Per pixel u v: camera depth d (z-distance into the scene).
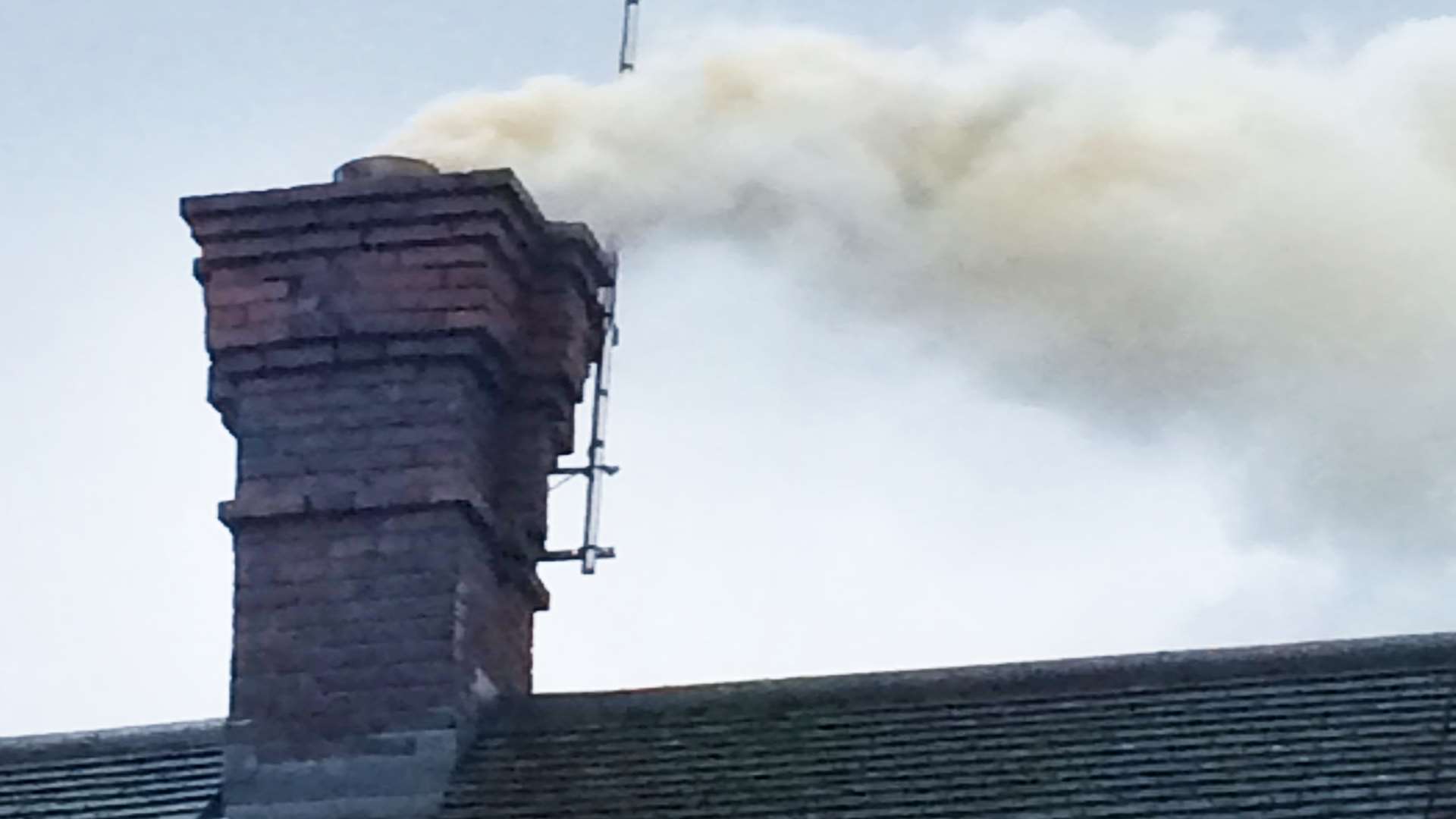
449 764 16.45
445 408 16.91
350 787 16.42
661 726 16.73
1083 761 16.03
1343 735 15.91
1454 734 15.77
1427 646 16.41
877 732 16.48
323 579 16.75
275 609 16.73
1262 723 16.09
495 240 17.09
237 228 17.20
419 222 17.11
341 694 16.58
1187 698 16.36
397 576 16.70
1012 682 16.64
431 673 16.55
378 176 17.62
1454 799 15.34
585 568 17.66
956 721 16.45
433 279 17.05
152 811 16.95
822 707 16.70
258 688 16.64
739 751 16.48
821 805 15.99
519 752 16.64
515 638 17.39
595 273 17.89
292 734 16.53
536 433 17.48
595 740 16.67
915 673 16.78
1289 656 16.48
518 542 17.20
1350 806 15.41
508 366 17.36
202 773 17.22
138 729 17.59
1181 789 15.71
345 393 17.00
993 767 16.06
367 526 16.80
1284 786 15.62
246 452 16.95
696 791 16.25
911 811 15.84
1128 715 16.30
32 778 17.41
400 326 16.97
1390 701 16.11
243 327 17.09
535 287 17.62
